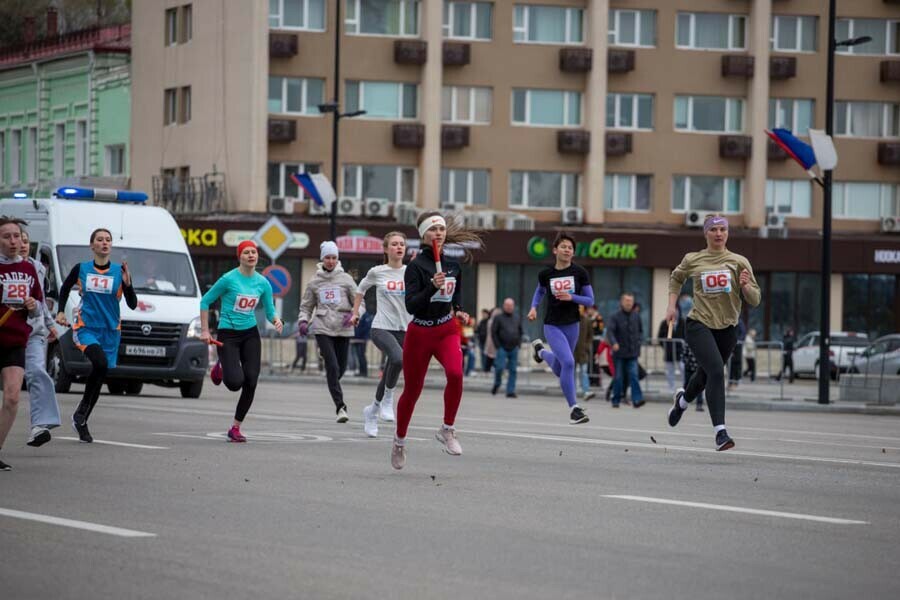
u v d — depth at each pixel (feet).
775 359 144.66
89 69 231.30
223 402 93.04
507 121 216.54
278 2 209.36
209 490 42.70
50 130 239.71
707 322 57.06
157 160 221.46
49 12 269.03
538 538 34.45
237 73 207.00
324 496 41.65
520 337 123.03
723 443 56.39
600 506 40.29
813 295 220.64
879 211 226.58
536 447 59.57
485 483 45.47
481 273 212.64
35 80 242.17
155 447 56.08
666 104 220.43
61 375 95.66
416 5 214.69
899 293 222.28
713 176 222.48
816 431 79.92
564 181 218.79
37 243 98.99
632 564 31.19
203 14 212.43
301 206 208.85
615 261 213.46
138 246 99.14
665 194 220.64
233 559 31.04
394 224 208.33
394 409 88.22
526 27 217.56
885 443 69.72
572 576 29.71
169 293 98.02
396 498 41.45
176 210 214.28
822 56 223.71
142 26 223.71
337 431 66.54
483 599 27.30
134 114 224.94
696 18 221.66
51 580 28.63
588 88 217.15
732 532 35.91
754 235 218.38
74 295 94.53
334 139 167.12
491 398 118.11
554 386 131.85
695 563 31.42
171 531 34.73
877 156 225.35
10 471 47.14
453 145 213.05
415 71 214.28
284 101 210.18
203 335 59.47
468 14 216.13
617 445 61.62
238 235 202.18
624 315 106.73
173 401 92.17
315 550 32.35
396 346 64.39
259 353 59.82
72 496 40.93
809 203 224.12
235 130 207.31
